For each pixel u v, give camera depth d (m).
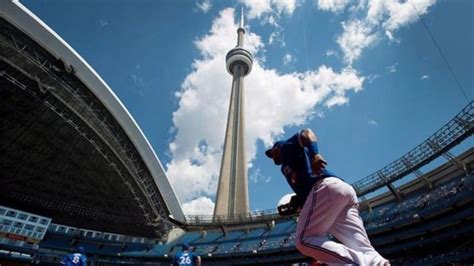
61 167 51.12
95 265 52.41
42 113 42.78
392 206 41.41
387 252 38.84
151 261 52.72
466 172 33.81
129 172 50.97
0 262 42.12
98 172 52.28
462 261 29.34
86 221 59.09
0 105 40.72
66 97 41.72
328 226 2.77
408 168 39.66
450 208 31.77
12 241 42.78
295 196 3.30
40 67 37.47
